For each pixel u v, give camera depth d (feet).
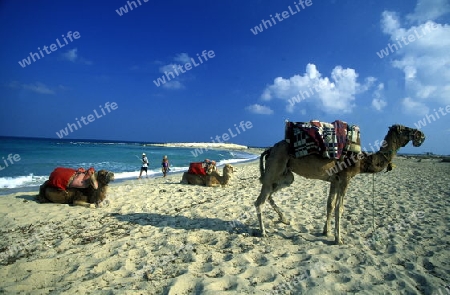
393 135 18.66
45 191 28.81
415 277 13.76
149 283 12.85
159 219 24.04
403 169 81.46
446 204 30.25
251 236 19.70
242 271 14.17
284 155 19.12
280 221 23.35
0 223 22.33
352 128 18.51
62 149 150.92
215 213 26.21
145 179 57.16
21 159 85.92
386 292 12.25
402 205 29.76
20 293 11.90
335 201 20.22
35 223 22.47
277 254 16.42
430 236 19.70
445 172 73.26
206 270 14.37
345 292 12.28
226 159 150.10
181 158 140.26
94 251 16.61
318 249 17.06
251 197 34.30
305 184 46.96
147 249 16.98
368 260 15.44
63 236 19.33
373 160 18.76
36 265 14.51
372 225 22.43
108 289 12.27
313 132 17.76
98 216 24.82
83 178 28.60
